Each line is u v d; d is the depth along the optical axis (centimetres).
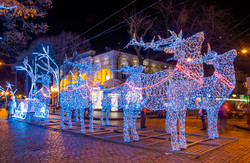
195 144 685
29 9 998
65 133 950
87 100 944
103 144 713
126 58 2777
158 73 690
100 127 1117
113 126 1173
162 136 838
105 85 2545
